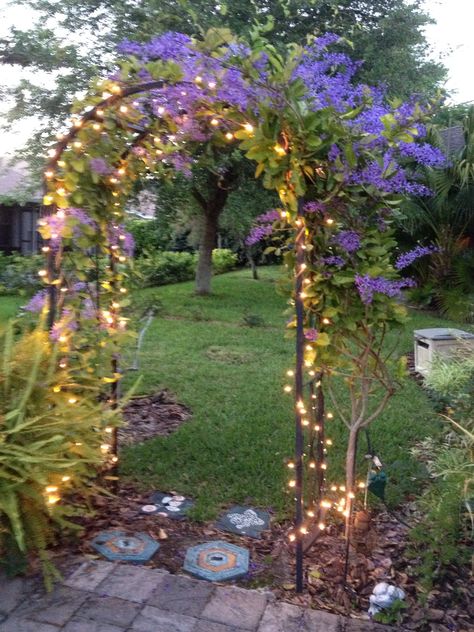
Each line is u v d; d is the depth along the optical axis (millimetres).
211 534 3537
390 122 2832
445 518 3025
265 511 3803
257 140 2768
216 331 9492
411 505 3834
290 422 5277
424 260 11789
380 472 3334
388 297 2994
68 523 3127
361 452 4645
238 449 4676
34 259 5938
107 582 2992
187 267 16859
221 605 2836
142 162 3891
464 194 10664
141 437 4969
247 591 2955
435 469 3604
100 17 9672
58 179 3518
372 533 3322
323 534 3479
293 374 3822
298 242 2871
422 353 7074
